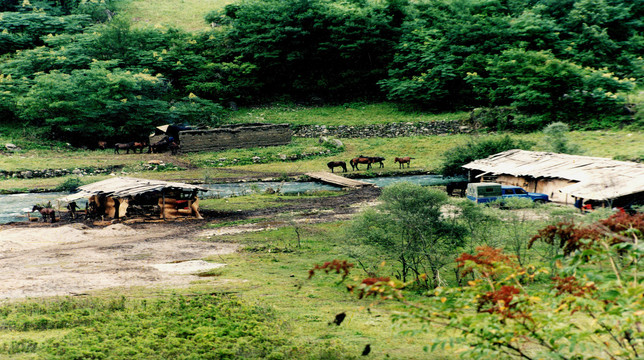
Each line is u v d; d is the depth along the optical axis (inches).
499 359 360.5
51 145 2632.9
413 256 770.8
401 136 2923.2
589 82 2687.0
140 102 2915.8
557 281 245.9
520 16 3240.7
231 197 1771.7
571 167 1392.7
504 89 2952.8
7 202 1681.8
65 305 620.1
